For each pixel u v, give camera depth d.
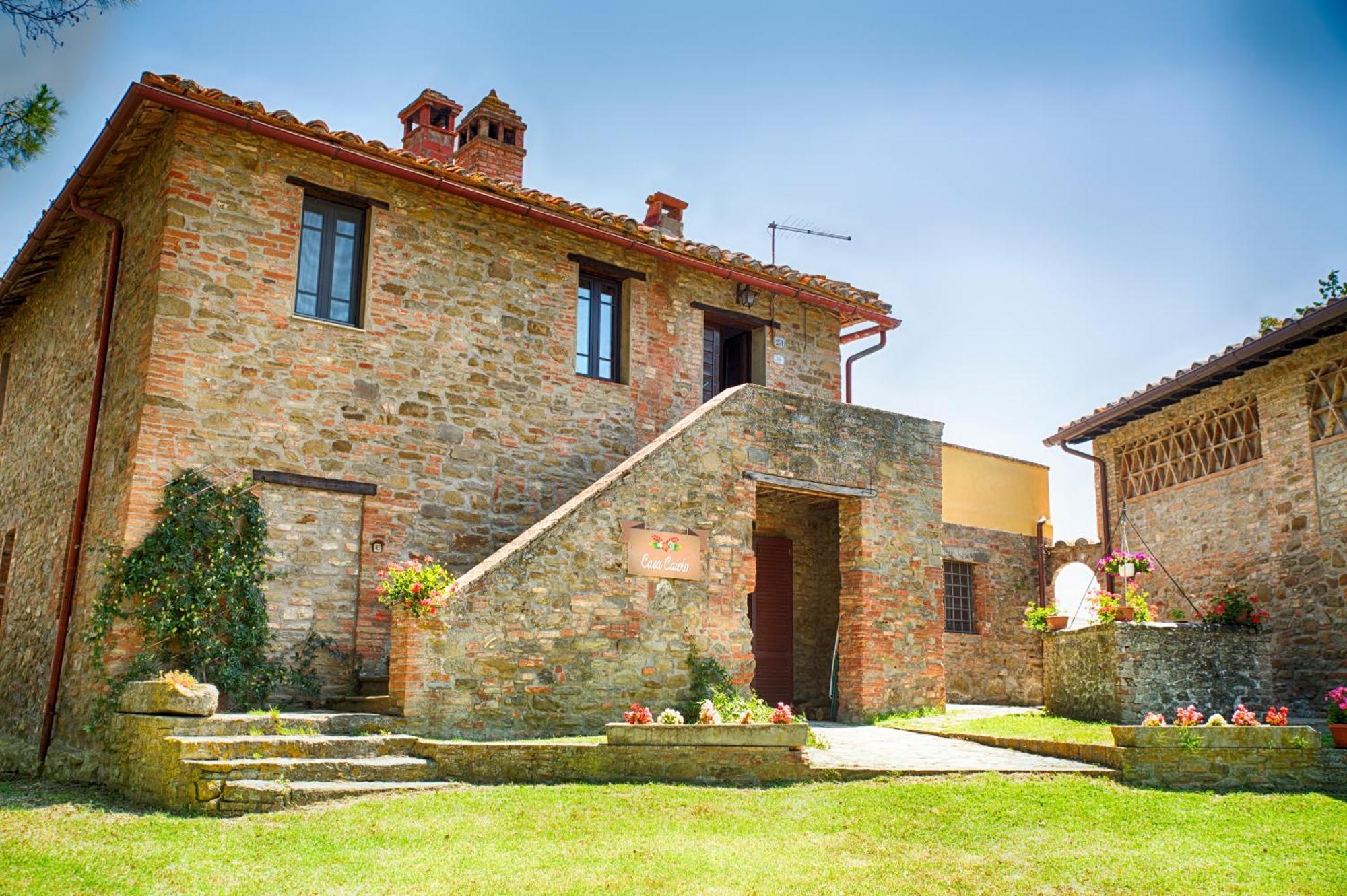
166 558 9.83
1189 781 9.22
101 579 10.23
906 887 6.27
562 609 10.48
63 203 12.02
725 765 9.15
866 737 11.20
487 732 9.77
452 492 12.00
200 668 9.88
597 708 10.57
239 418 10.69
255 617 10.30
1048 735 10.83
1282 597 14.31
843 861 6.77
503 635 10.03
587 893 5.96
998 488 18.80
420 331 12.06
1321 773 9.41
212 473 10.43
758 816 7.84
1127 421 17.44
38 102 7.52
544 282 13.16
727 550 11.91
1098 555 18.06
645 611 11.11
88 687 10.01
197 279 10.64
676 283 14.37
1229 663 12.70
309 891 5.84
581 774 8.95
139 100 10.41
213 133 10.94
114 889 5.80
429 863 6.40
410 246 12.16
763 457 12.44
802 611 15.05
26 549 12.98
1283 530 14.37
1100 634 12.56
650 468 11.42
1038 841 7.33
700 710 9.84
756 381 15.03
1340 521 13.50
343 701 10.48
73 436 12.03
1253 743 9.41
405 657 9.48
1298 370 14.23
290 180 11.38
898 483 13.65
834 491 13.00
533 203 12.64
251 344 10.88
